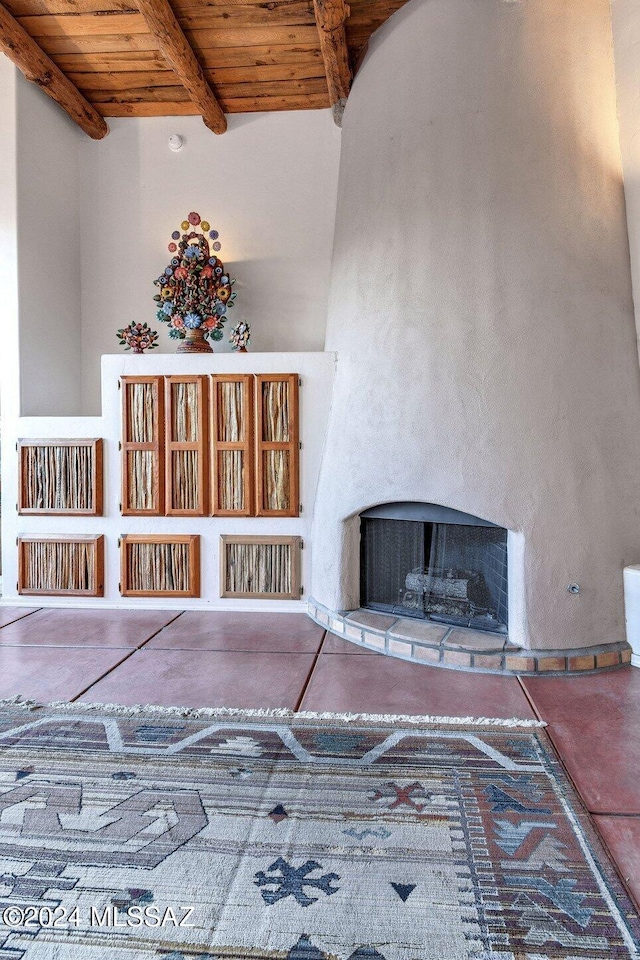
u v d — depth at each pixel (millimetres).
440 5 2840
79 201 4250
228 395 3492
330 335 3475
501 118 2686
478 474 2629
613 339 2701
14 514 3688
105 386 3584
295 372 3457
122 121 4219
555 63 2701
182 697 2318
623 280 2768
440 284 2760
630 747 1922
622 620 2676
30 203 3723
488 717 2137
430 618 2996
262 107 4090
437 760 1841
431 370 2756
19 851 1413
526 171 2662
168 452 3514
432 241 2795
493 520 2607
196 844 1438
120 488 3588
